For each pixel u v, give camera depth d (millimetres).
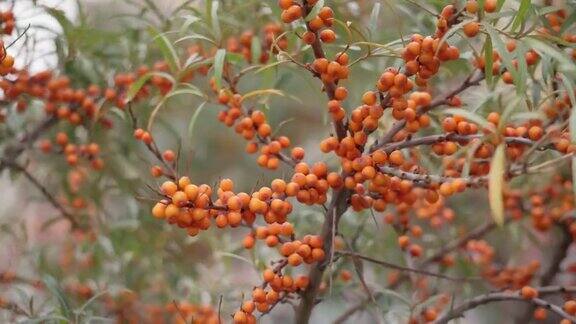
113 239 796
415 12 713
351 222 735
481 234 772
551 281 760
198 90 595
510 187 739
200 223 493
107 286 748
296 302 631
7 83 665
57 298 626
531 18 573
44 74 698
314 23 515
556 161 481
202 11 668
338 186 527
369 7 768
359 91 726
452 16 513
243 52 688
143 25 730
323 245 557
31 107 783
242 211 505
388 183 525
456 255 786
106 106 702
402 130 561
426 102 537
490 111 636
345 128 535
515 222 763
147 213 796
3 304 651
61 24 683
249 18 715
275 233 547
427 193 546
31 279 786
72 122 723
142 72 703
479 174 555
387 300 711
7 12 645
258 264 639
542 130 533
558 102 565
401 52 520
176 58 588
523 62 493
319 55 529
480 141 485
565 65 494
